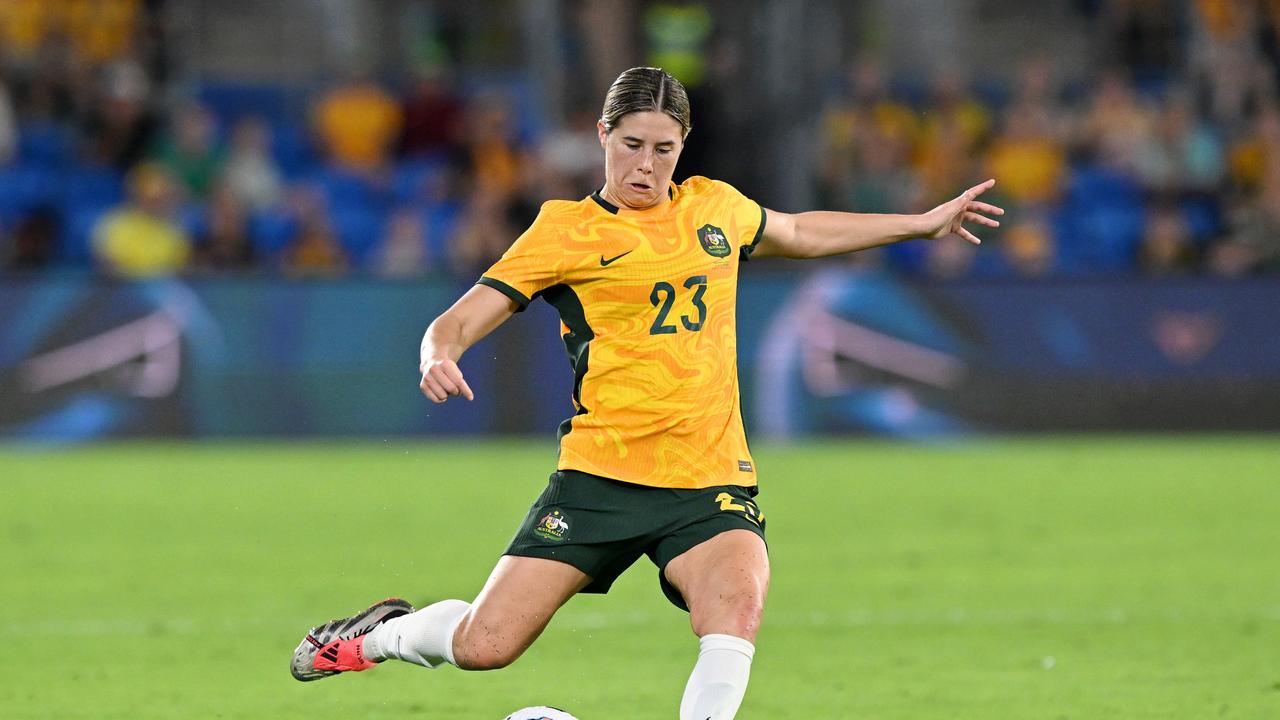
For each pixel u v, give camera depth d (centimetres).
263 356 5809
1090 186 7469
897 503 4403
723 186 1739
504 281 1644
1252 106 8025
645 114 1620
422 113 7550
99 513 4194
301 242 6662
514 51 8494
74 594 3042
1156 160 7531
